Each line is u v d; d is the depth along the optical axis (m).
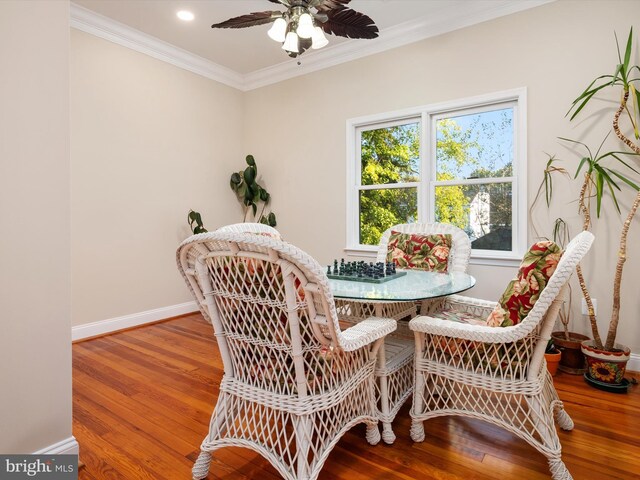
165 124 3.82
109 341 3.15
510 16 2.88
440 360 1.61
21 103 1.32
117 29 3.35
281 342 1.26
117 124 3.42
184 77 3.99
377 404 1.78
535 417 1.40
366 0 2.95
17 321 1.32
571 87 2.65
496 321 1.46
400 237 2.75
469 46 3.07
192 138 4.08
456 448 1.63
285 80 4.24
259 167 4.52
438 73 3.22
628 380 2.27
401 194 3.55
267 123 4.42
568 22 2.66
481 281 3.05
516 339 1.34
